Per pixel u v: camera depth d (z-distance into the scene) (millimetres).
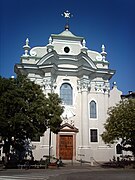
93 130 47844
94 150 46812
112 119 38000
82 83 48688
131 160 43656
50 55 48156
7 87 34875
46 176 23750
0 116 32719
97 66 51438
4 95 33656
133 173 26859
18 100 33594
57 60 49531
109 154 46844
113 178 21094
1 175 24547
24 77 37188
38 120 34656
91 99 49344
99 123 48312
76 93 49125
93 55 52969
